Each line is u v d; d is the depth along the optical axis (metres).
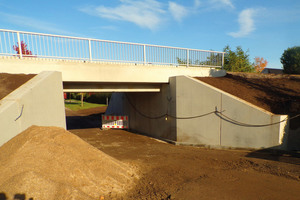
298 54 14.42
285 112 8.30
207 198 4.27
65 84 10.36
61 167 4.10
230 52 19.55
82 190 3.93
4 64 7.59
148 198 4.32
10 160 3.79
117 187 4.59
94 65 9.66
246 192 4.50
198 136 10.16
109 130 16.44
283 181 5.05
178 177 5.56
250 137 8.34
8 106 4.54
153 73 11.43
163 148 9.80
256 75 13.07
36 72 8.24
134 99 16.08
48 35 8.69
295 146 8.16
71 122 21.39
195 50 13.51
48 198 3.25
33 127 4.97
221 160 7.14
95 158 5.02
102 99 42.53
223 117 9.13
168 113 11.86
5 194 3.05
